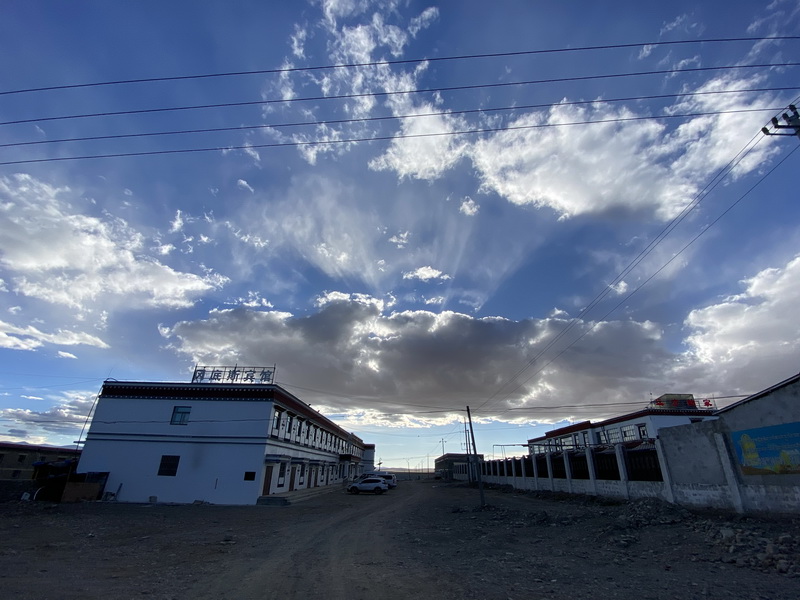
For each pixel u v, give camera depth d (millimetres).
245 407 29625
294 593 7312
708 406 38688
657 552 10195
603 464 24109
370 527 16391
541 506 23703
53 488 26641
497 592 7207
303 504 27594
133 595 7125
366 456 85312
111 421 29312
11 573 8523
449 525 16344
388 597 7031
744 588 7133
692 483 15883
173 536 13891
